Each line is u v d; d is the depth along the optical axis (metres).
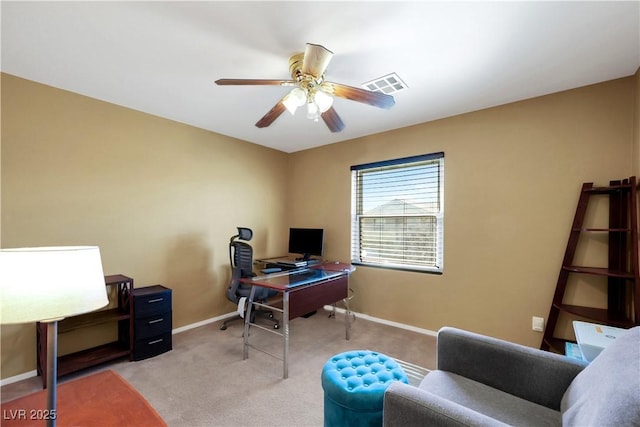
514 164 2.72
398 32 1.74
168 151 3.21
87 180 2.63
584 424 0.93
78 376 2.31
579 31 1.71
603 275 2.24
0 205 2.20
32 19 1.63
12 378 2.24
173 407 1.95
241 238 3.46
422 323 3.27
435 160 3.26
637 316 1.94
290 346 2.90
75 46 1.89
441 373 1.57
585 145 2.39
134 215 2.93
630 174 2.22
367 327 3.43
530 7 1.52
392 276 3.52
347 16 1.61
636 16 1.57
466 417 0.98
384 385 1.50
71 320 2.43
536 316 2.60
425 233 3.34
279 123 3.38
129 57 2.03
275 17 1.62
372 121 3.27
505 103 2.77
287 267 3.58
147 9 1.56
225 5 1.53
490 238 2.84
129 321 2.60
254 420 1.83
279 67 2.16
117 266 2.81
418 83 2.38
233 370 2.43
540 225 2.59
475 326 2.92
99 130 2.70
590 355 1.66
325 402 1.58
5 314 0.88
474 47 1.88
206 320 3.56
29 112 2.33
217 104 2.83
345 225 4.00
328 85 1.93
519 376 1.40
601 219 2.32
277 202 4.52
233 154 3.89
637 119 2.11
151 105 2.85
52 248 1.05
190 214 3.41
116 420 1.14
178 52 1.97
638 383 0.83
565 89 2.47
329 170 4.20
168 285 3.20
